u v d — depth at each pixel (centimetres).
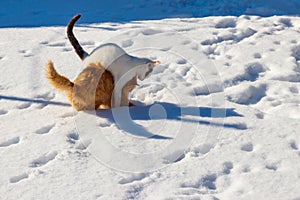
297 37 912
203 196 443
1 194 447
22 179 474
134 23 1038
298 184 458
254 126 574
